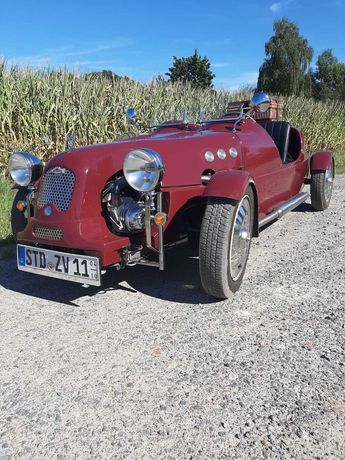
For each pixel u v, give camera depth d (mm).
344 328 2988
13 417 2232
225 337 2916
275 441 1993
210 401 2281
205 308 3373
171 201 3348
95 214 3256
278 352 2711
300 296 3529
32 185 3705
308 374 2475
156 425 2127
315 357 2643
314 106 17266
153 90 10930
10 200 6371
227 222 3211
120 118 9891
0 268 4445
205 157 3734
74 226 3174
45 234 3342
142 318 3250
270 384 2396
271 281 3875
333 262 4324
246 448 1958
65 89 8844
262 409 2203
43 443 2045
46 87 8656
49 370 2627
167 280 3992
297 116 15906
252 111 4836
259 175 4520
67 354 2795
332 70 58500
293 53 44719
